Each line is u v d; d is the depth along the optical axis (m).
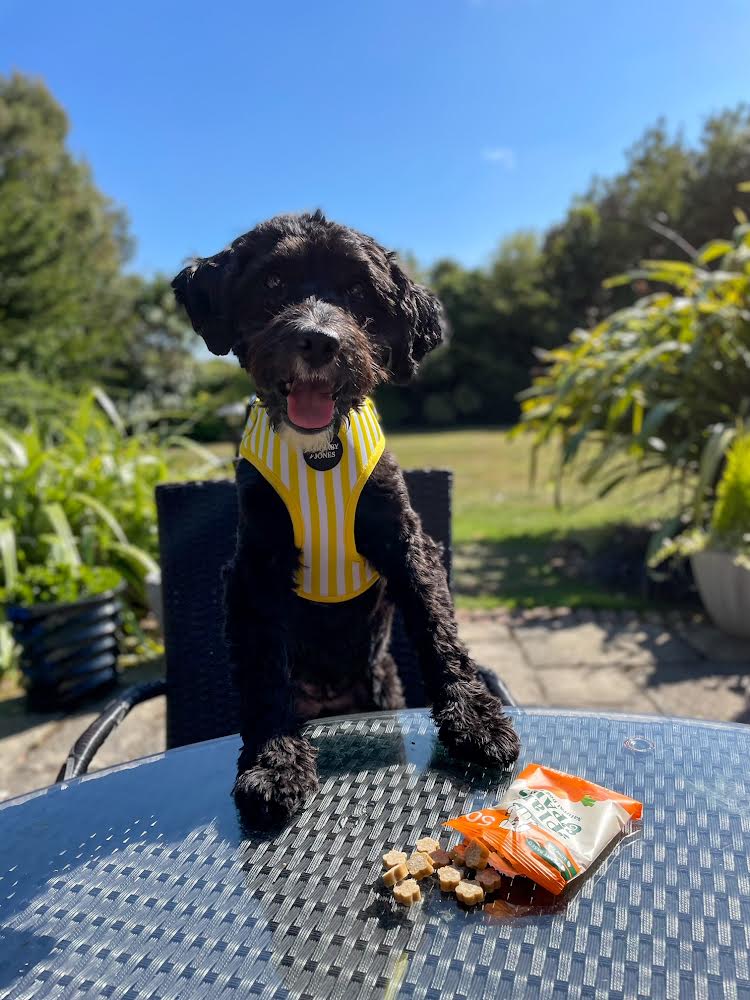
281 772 1.33
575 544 6.66
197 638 2.18
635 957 0.91
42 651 3.58
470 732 1.42
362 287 2.18
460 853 1.09
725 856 1.08
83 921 1.02
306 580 1.86
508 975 0.89
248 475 1.82
